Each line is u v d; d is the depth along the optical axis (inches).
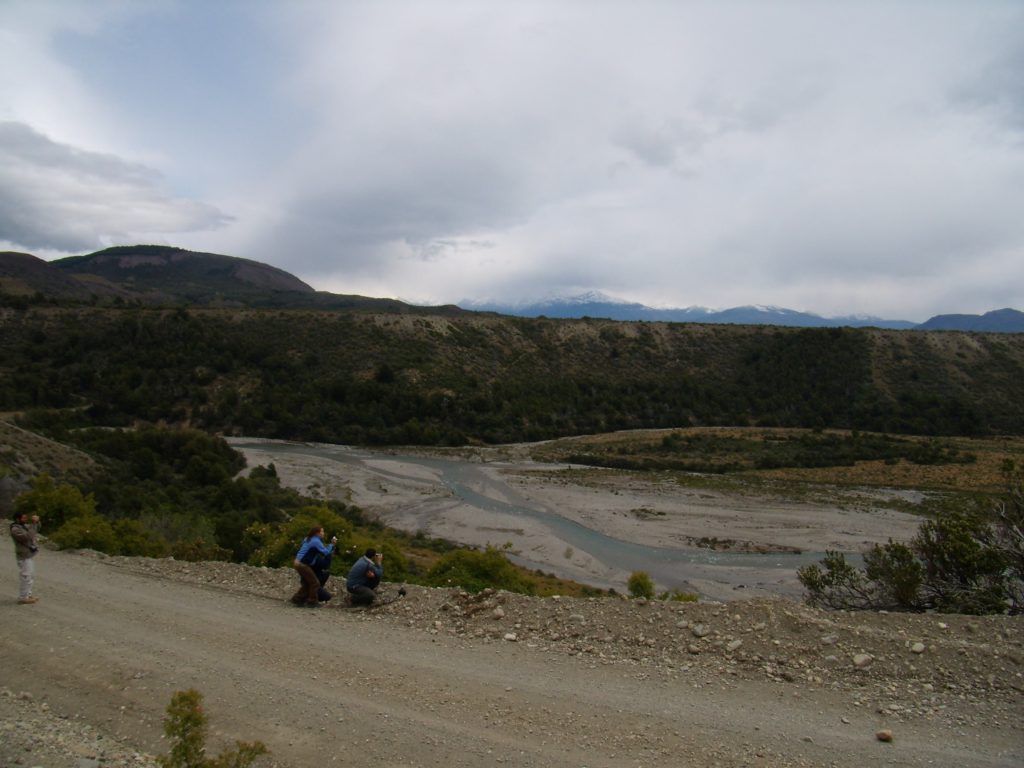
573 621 342.3
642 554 1390.3
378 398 3144.7
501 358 3799.2
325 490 1940.2
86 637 323.0
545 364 3818.9
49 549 548.1
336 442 2893.7
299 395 3097.9
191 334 3353.8
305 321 3725.4
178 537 907.4
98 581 438.9
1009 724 233.5
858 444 2578.7
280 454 2513.5
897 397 3257.9
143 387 2955.2
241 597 406.3
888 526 1600.6
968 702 250.1
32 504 687.1
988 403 3154.5
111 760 203.9
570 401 3427.7
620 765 207.6
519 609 362.3
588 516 1715.1
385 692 261.3
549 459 2623.0
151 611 369.7
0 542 571.5
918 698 254.4
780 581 1197.1
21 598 379.2
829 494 1957.4
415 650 311.1
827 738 225.1
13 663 289.4
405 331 3784.5
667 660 295.4
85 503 719.1
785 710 246.8
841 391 3368.6
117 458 1900.8
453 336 3865.7
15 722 227.9
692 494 1984.5
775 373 3629.4
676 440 2765.7
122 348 3196.4
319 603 394.9
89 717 242.7
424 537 1485.0
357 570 395.2
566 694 259.8
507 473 2327.8
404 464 2460.6
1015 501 514.9
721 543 1470.2
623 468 2468.0
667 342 4097.0
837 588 524.1
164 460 1964.8
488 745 219.3
